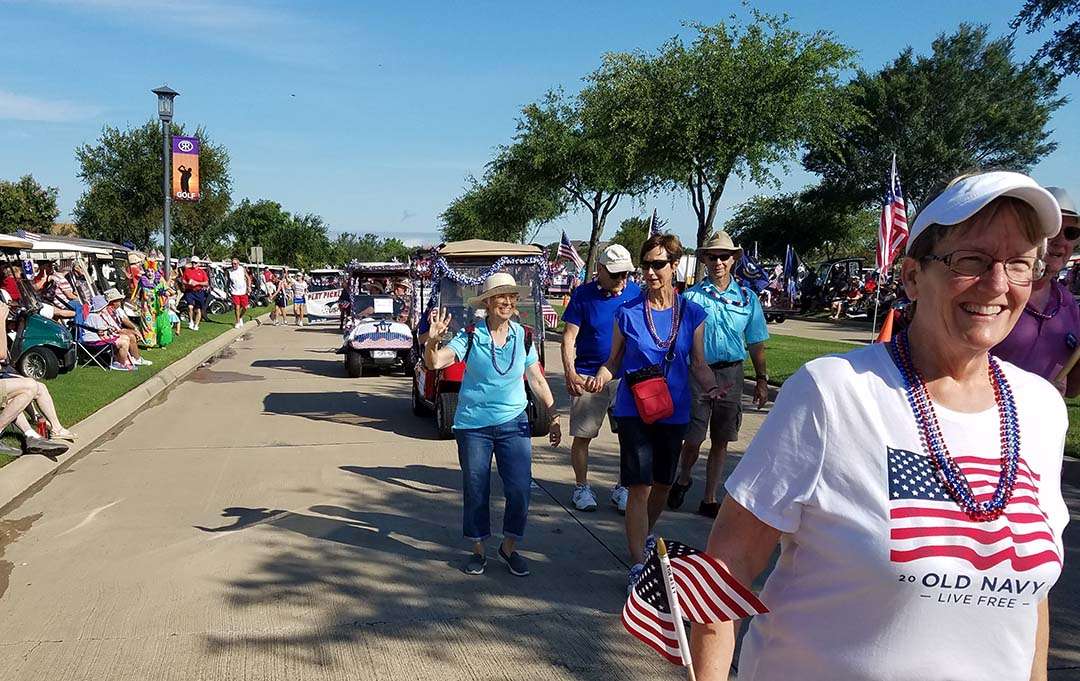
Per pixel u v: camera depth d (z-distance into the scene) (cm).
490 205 4231
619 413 455
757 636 172
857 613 150
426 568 491
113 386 1138
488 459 478
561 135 3281
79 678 355
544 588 461
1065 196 350
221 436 884
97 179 3644
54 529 560
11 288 1220
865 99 3800
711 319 566
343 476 711
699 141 1789
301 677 358
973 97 3750
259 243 7469
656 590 168
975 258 151
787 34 1767
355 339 1382
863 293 3219
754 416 955
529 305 996
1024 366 376
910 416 152
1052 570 148
